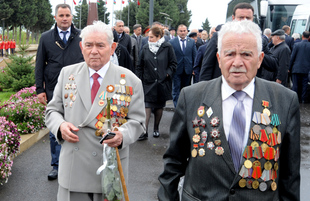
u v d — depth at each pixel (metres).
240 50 1.80
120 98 2.57
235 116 1.84
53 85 4.47
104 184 2.37
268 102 1.85
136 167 5.06
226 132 1.84
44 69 4.52
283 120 1.84
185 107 1.97
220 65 1.90
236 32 1.81
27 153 5.58
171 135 2.04
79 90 2.56
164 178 2.07
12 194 4.12
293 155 1.87
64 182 2.53
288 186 1.89
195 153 1.88
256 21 14.73
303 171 5.00
